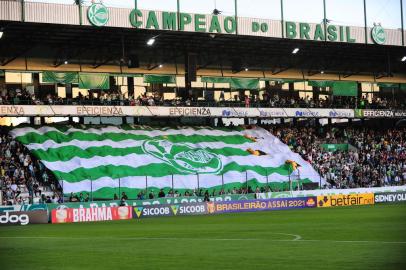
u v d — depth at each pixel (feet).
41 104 235.81
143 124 271.28
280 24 260.21
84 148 236.43
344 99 313.53
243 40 263.70
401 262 65.92
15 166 214.69
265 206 219.61
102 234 124.67
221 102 271.08
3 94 236.43
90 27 226.79
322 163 268.62
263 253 78.69
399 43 287.07
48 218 177.88
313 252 77.92
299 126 297.74
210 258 75.10
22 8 213.05
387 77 333.83
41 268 70.69
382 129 311.06
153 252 84.38
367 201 242.17
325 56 306.14
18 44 246.68
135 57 268.82
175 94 280.92
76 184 214.69
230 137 272.51
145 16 233.76
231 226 137.80
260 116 275.18
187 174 238.89
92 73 254.27
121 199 199.62
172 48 274.57
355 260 68.69
